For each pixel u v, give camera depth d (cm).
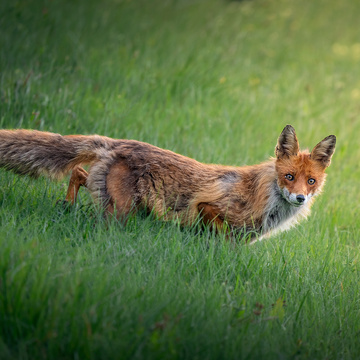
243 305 983
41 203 1194
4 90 1795
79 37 2791
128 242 1101
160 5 4269
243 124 2269
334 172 2081
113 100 2005
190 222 1254
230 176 1274
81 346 768
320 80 3378
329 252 1324
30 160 1216
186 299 942
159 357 777
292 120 2545
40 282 827
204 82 2569
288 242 1348
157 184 1206
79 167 1240
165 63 2748
